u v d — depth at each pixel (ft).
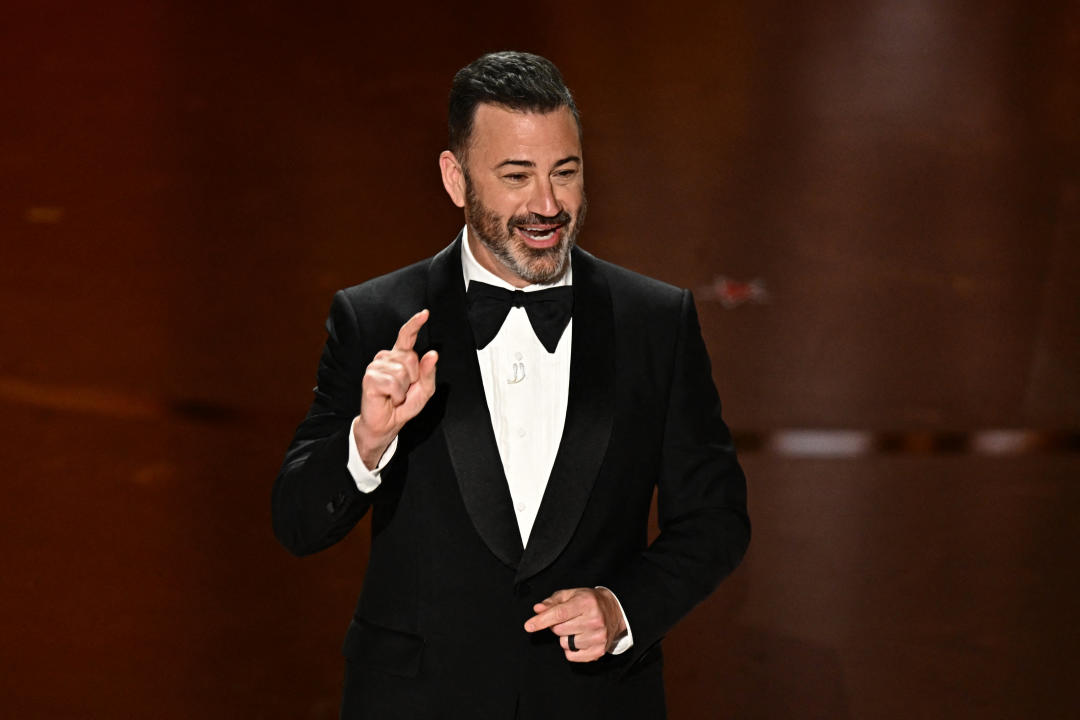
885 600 50.83
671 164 90.02
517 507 27.30
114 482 57.47
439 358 27.32
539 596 26.63
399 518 27.04
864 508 56.54
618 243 79.61
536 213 25.76
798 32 110.52
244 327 70.64
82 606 49.62
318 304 72.74
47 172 88.12
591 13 114.11
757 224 82.53
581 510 26.61
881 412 64.18
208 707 44.39
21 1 116.16
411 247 78.79
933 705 45.09
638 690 27.40
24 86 100.42
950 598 50.98
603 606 24.89
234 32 109.81
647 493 27.81
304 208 83.46
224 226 81.25
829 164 90.27
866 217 83.71
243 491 57.06
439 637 26.66
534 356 27.81
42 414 62.64
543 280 26.68
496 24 110.93
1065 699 45.52
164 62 104.53
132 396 64.39
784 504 56.80
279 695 45.16
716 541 27.50
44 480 57.47
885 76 102.53
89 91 99.76
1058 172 89.40
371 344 27.81
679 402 28.14
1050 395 65.72
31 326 70.64
